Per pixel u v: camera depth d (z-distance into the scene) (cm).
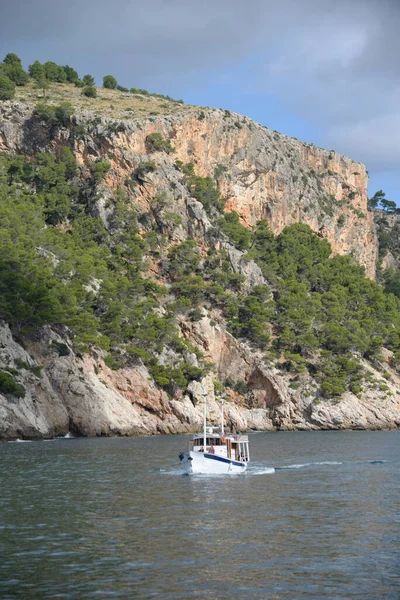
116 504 5647
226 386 17462
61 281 15300
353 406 17450
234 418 16188
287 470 7969
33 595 3528
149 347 15825
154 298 17888
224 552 4212
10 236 15775
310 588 3634
